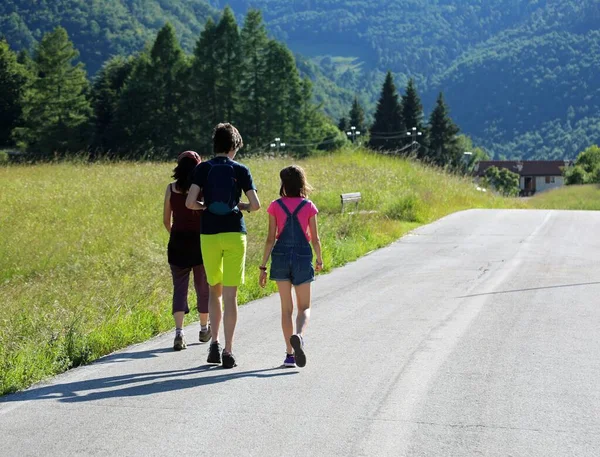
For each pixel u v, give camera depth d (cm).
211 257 1416
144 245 2828
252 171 5512
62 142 14975
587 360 1405
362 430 1051
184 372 1378
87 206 3806
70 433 1059
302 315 1403
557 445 991
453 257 2966
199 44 15312
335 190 4738
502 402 1167
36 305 1977
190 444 1008
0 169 5656
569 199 8969
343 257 2917
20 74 16475
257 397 1208
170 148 14875
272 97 15738
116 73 17425
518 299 2036
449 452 969
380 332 1658
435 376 1309
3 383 1296
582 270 2556
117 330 1664
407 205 4538
